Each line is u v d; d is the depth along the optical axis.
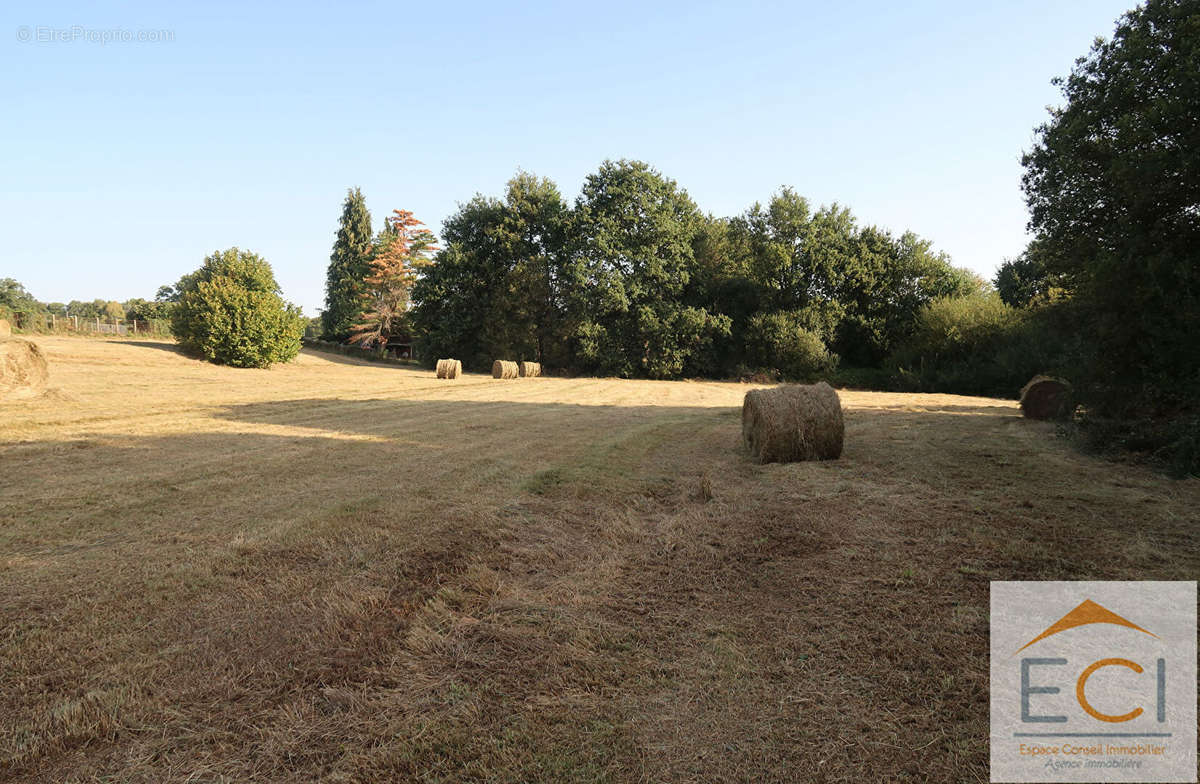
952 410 18.14
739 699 3.02
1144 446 9.43
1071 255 11.12
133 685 3.02
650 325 35.84
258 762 2.53
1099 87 10.62
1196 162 8.19
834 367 32.94
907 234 35.28
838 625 3.79
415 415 14.32
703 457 9.80
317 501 6.48
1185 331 8.62
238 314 28.64
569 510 6.53
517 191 42.66
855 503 6.68
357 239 60.91
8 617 3.69
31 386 12.97
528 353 41.84
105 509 5.95
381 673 3.22
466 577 4.57
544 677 3.23
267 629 3.65
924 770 2.48
